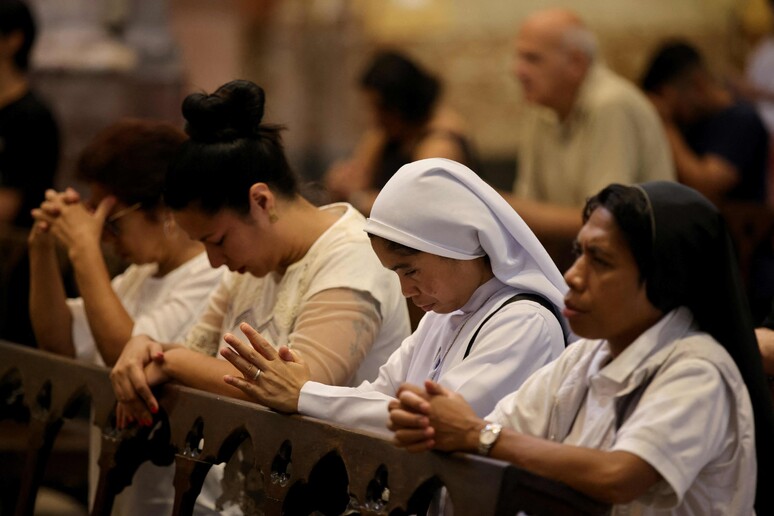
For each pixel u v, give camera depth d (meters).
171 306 9.73
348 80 31.70
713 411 6.17
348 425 7.35
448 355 7.65
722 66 28.47
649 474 6.03
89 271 9.57
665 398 6.16
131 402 8.45
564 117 15.31
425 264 7.45
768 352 7.62
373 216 7.53
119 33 21.28
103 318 9.52
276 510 7.36
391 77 16.67
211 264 8.56
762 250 15.12
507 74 30.19
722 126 17.33
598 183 15.05
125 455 8.73
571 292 6.39
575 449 6.13
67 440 12.84
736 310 6.37
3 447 12.33
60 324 10.44
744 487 6.34
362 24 31.69
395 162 16.98
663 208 6.28
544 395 6.85
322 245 8.52
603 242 6.27
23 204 14.70
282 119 31.80
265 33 31.80
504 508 6.04
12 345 9.81
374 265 8.48
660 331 6.37
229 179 8.21
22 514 9.35
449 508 7.27
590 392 6.60
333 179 17.55
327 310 8.29
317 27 31.88
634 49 29.17
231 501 8.83
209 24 26.50
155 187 9.81
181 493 8.06
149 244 9.98
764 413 6.46
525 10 30.25
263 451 7.51
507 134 30.16
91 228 9.70
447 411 6.39
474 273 7.60
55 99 20.39
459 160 16.70
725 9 28.53
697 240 6.30
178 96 21.05
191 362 8.41
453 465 6.31
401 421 6.45
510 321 7.45
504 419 6.93
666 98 17.50
